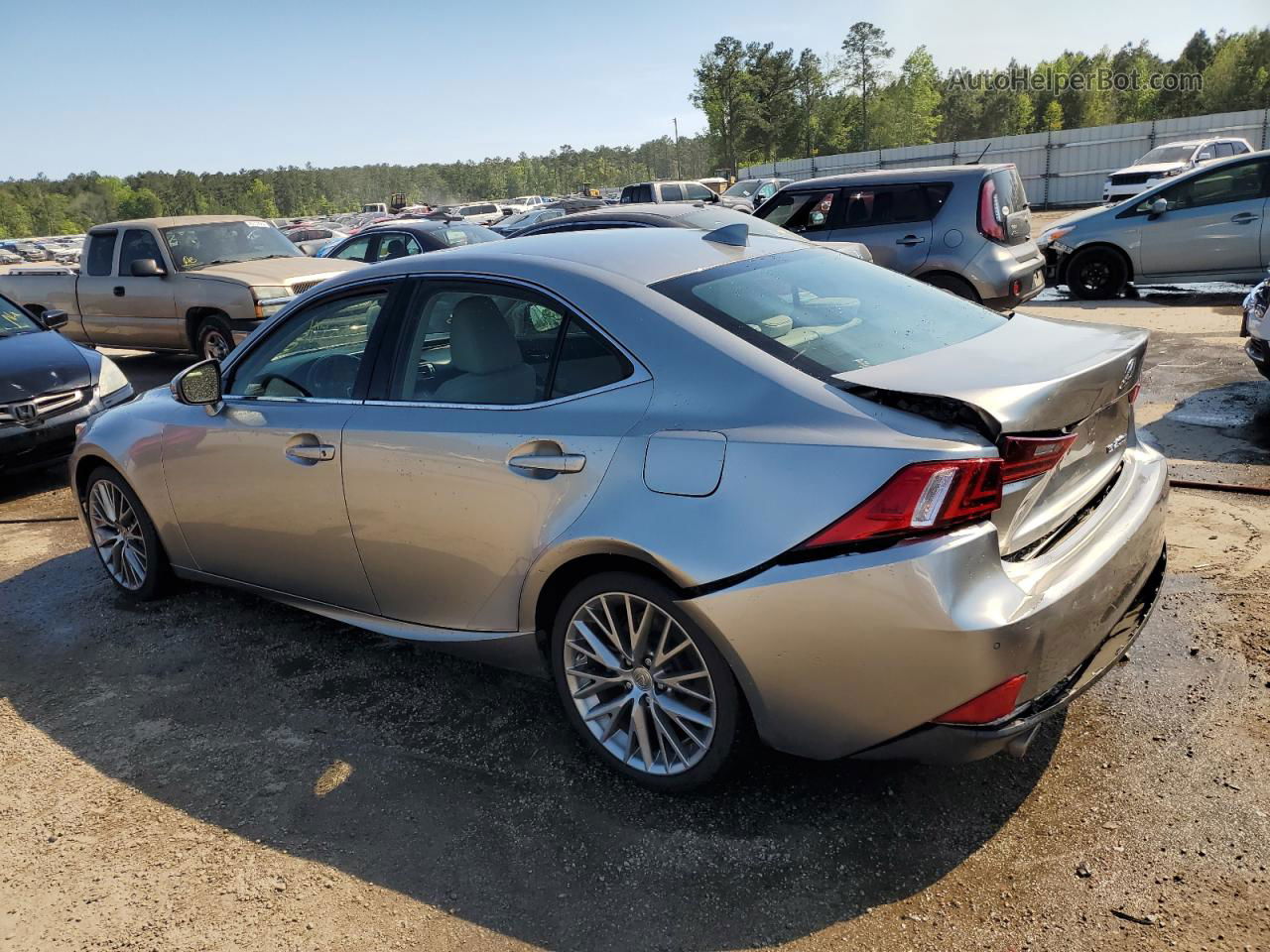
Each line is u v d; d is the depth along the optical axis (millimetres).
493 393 2998
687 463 2504
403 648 3910
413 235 12852
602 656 2812
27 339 6992
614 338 2779
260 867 2635
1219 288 11711
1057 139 36938
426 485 3062
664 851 2580
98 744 3330
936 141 91938
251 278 9898
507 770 3010
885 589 2236
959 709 2270
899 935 2230
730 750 2605
